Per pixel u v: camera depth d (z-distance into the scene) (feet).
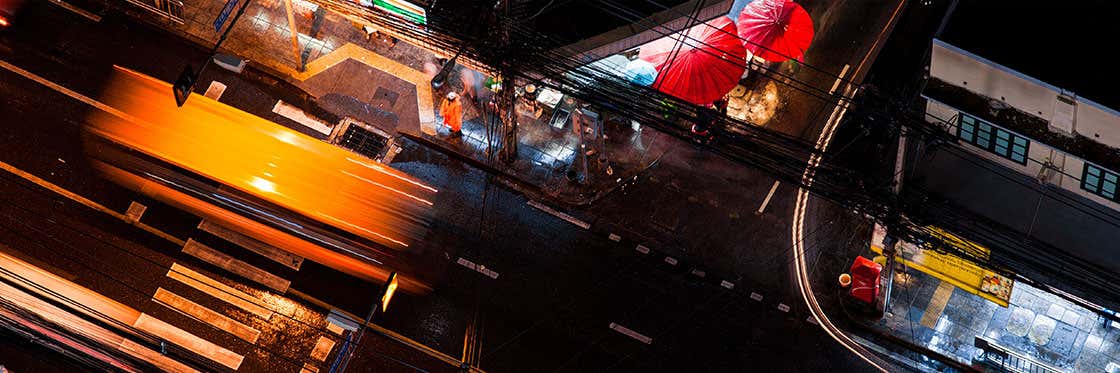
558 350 165.27
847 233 175.11
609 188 174.81
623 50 164.86
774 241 174.09
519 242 170.81
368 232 169.89
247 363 161.99
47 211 167.22
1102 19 169.68
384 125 176.86
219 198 170.30
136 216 168.14
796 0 189.47
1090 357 170.19
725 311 169.58
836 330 170.19
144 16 180.65
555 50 162.30
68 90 175.01
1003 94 155.94
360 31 181.88
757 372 166.71
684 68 165.37
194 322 163.32
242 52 179.32
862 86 178.91
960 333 171.22
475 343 164.66
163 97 175.94
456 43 158.40
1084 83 165.99
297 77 178.81
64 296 161.89
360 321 164.04
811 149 151.64
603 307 168.14
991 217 163.32
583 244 171.42
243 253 167.53
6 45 176.45
